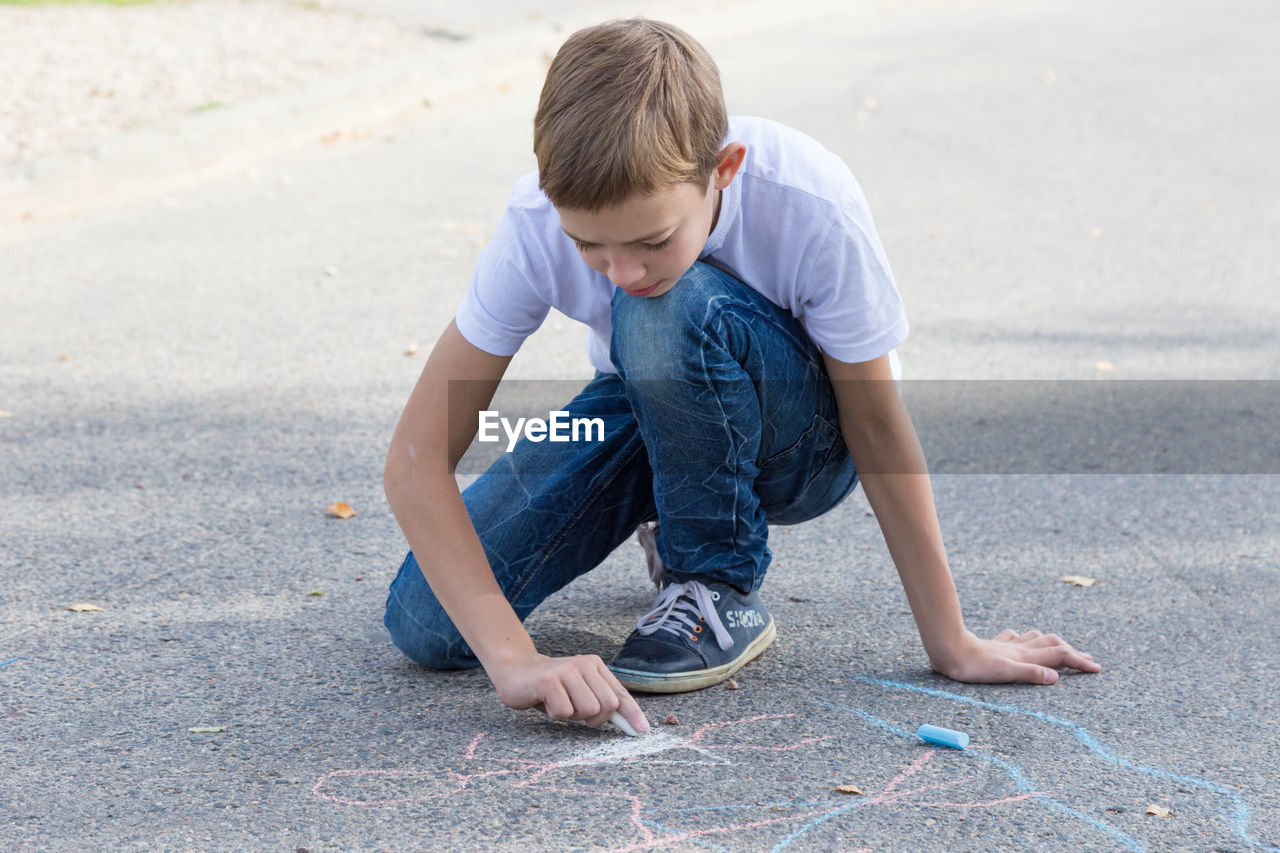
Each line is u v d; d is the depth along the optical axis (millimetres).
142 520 2955
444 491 2049
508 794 1807
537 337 4547
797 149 1995
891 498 2162
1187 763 1913
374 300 4824
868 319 2033
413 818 1742
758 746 1955
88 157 6445
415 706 2096
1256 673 2232
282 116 7422
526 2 11703
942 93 8805
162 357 4180
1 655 2273
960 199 6430
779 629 2434
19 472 3236
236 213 6047
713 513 2148
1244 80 9266
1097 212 6219
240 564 2727
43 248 5469
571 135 1663
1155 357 4352
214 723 2027
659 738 1979
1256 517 3068
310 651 2314
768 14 12039
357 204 6195
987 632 2426
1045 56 10211
